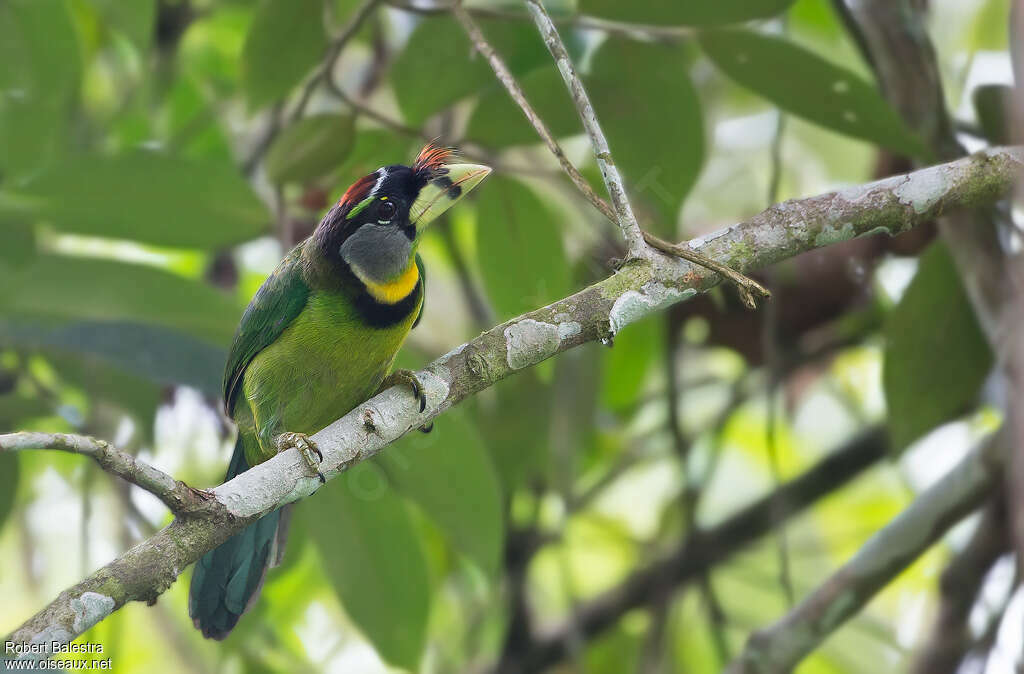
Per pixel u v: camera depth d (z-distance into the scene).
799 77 8.95
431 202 8.48
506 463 11.58
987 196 7.13
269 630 12.15
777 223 6.99
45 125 10.61
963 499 9.32
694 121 9.34
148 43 10.13
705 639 13.93
